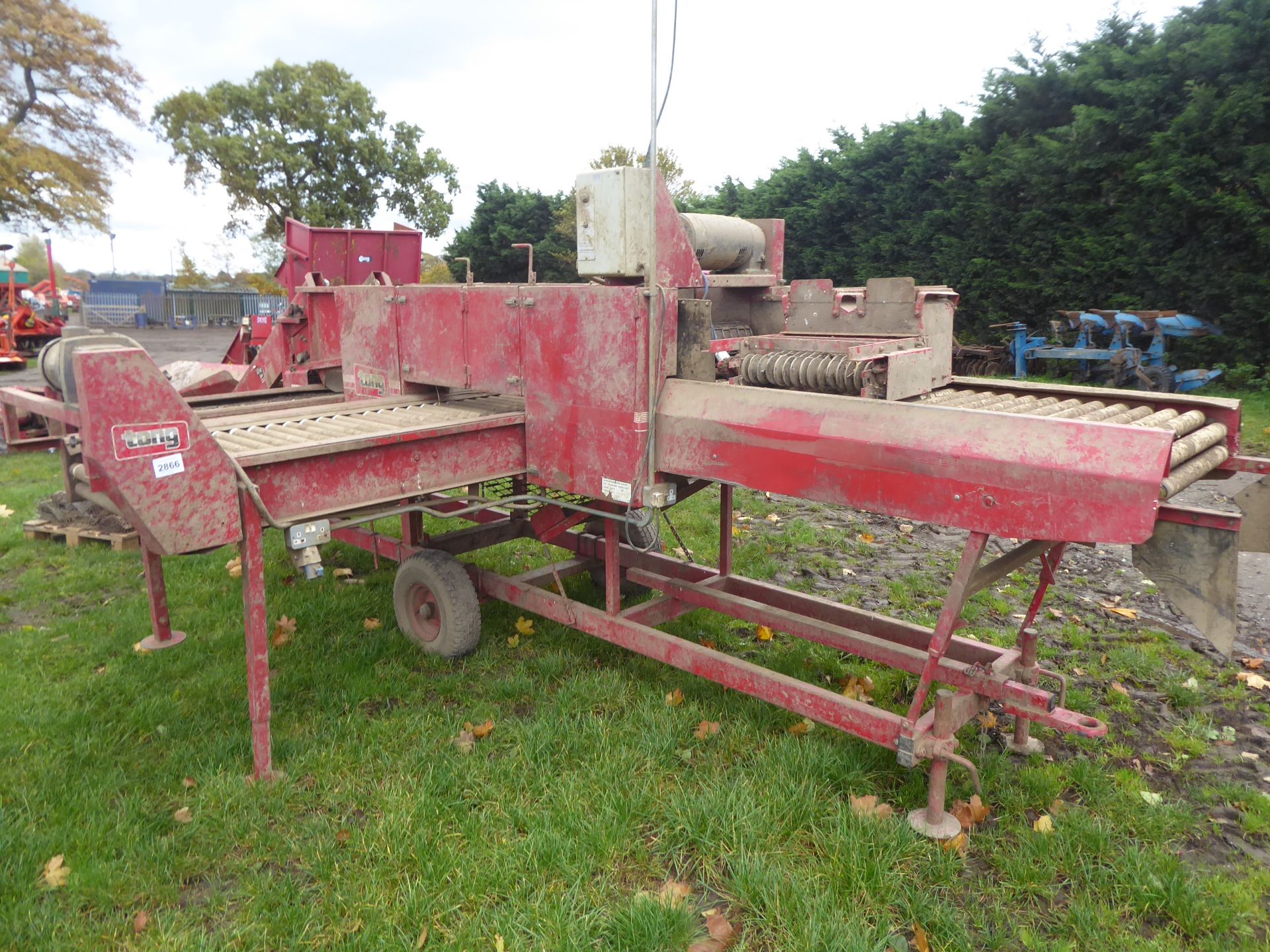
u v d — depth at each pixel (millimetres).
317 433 3789
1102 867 2830
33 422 9594
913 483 2908
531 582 4816
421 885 2764
